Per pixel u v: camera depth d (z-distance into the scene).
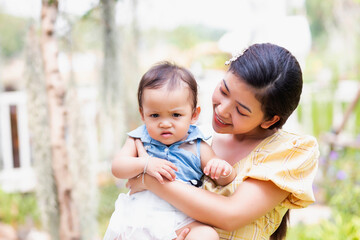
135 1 4.04
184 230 1.30
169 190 1.31
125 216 1.41
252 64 1.26
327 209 4.31
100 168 4.83
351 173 4.68
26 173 5.14
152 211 1.35
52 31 2.50
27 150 5.22
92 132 4.74
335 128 5.40
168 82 1.38
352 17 8.68
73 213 2.72
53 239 2.71
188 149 1.45
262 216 1.34
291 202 1.35
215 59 10.08
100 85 3.21
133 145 1.50
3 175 5.09
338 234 2.89
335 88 6.10
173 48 10.96
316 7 10.62
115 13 2.82
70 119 2.79
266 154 1.35
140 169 1.35
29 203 4.68
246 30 6.77
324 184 4.77
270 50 1.30
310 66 10.12
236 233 1.34
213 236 1.28
